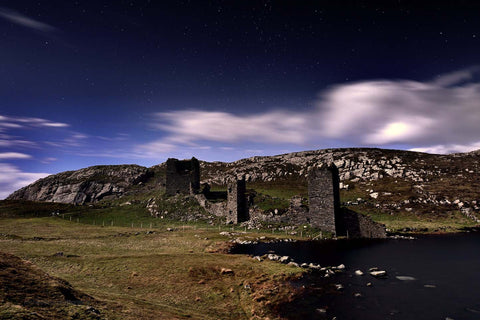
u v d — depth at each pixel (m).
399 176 91.75
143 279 25.58
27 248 34.56
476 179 80.12
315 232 48.75
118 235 48.16
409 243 41.16
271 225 54.72
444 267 29.12
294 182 110.44
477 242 41.00
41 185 143.62
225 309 20.67
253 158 166.00
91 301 15.32
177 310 19.08
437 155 115.06
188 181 79.19
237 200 59.94
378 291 22.95
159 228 58.25
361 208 69.94
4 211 75.50
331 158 124.88
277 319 18.69
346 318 18.55
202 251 37.31
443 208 64.38
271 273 27.34
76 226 59.75
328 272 27.73
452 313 18.97
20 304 11.45
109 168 151.12
